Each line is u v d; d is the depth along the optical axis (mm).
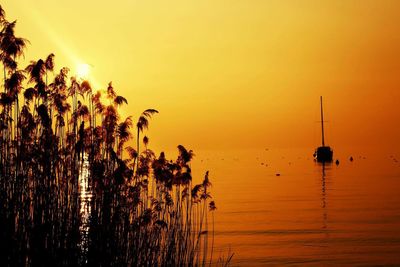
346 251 22391
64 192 9070
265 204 42312
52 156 9273
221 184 65188
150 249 9664
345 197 47250
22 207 8539
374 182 65688
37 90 9719
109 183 9500
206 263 18703
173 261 9883
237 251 22031
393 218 32719
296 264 19891
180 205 10750
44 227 8500
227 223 31109
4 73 9703
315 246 23609
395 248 22922
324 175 82188
